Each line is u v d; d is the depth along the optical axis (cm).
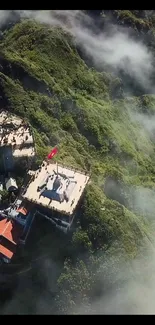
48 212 8806
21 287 8525
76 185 9025
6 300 8456
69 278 8512
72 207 8656
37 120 10888
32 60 13650
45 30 14975
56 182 8888
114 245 8981
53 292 8481
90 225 8975
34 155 9362
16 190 8981
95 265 8688
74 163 10275
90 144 11931
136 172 12450
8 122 9838
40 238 8775
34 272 8594
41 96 12019
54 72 13725
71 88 13838
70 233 8906
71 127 11888
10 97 11200
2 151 9150
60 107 12250
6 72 12312
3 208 8756
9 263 8494
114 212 9519
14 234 8450
